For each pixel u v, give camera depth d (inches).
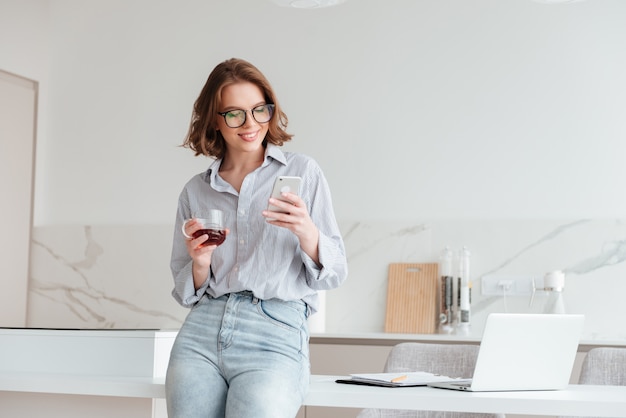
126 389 78.2
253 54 167.3
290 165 78.4
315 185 78.0
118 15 176.4
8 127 171.6
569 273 149.6
